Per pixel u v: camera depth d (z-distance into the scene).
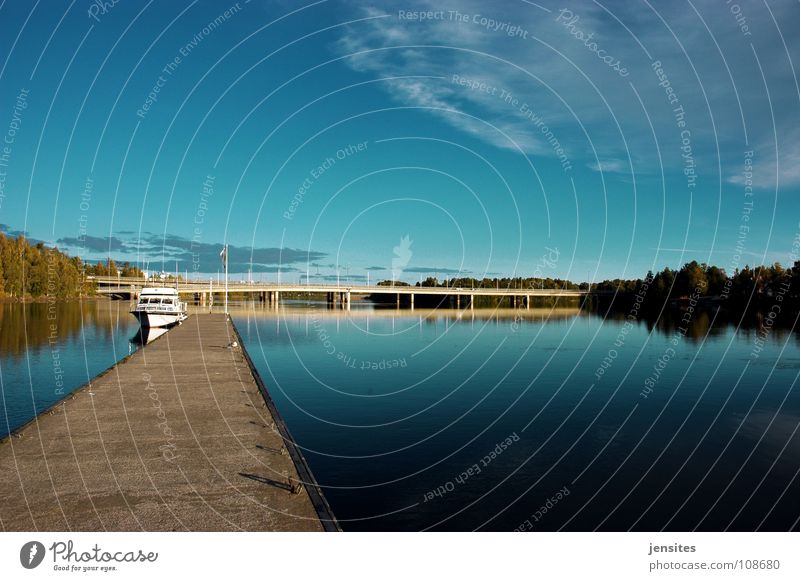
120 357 35.50
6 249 102.88
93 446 10.96
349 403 22.53
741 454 15.98
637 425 19.16
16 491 8.73
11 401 22.27
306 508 8.31
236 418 13.31
